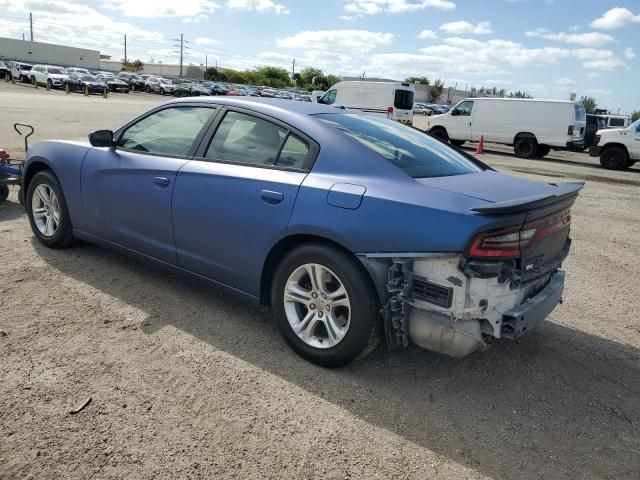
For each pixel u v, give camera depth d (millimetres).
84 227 4633
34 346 3285
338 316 3262
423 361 3475
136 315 3807
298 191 3211
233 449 2537
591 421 2986
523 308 2986
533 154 19938
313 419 2807
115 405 2787
